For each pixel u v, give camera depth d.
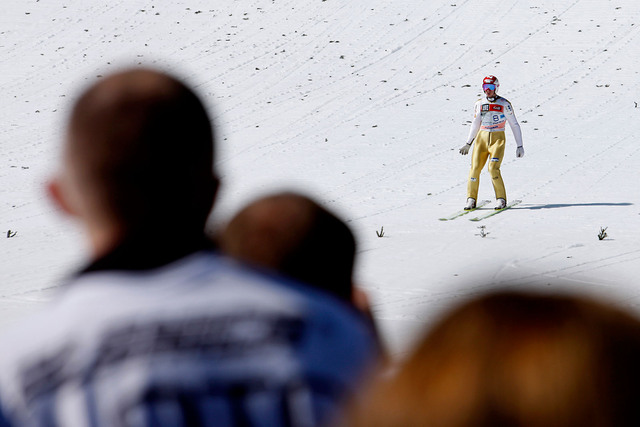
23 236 56.19
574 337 3.19
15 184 77.06
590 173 70.69
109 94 5.53
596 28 124.62
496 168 58.53
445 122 93.50
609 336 3.19
